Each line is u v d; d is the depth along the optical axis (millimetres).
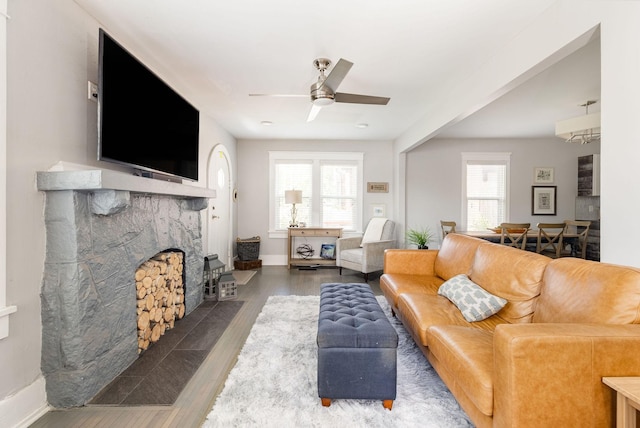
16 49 1576
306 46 2596
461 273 2830
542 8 2096
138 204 2426
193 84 3398
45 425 1643
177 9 2098
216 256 4117
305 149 6156
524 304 2008
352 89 3572
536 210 6227
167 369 2209
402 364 2262
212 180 4684
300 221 6191
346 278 4996
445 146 6219
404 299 2545
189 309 3348
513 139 6227
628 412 1133
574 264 1730
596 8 1718
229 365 2268
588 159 5930
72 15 1974
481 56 2775
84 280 1821
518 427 1216
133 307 2336
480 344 1627
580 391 1223
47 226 1758
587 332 1252
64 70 1906
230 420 1653
